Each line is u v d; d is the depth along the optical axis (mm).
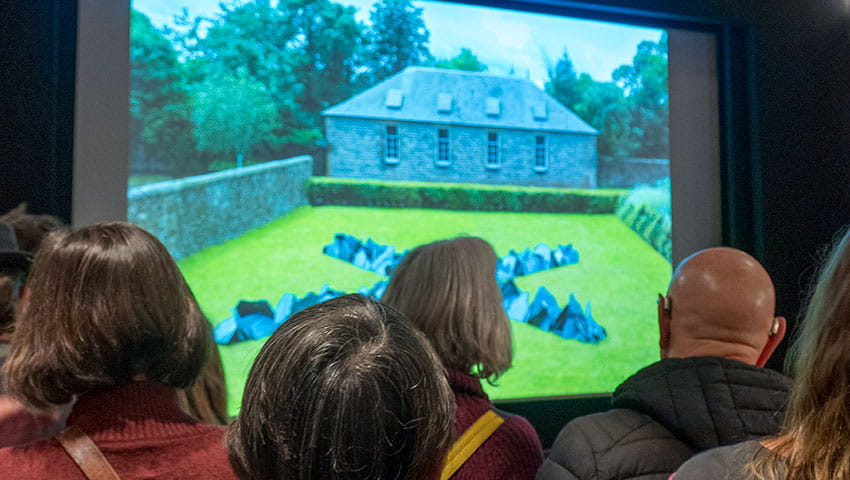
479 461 962
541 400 3514
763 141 3514
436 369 498
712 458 608
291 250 3672
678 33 3646
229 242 3455
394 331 497
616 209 4090
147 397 754
